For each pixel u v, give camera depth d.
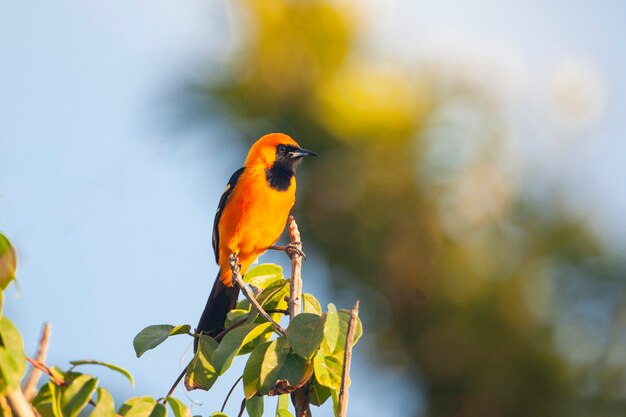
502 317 10.22
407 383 10.61
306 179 10.85
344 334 7.54
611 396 10.05
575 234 10.11
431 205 10.54
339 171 10.75
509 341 10.20
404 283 10.47
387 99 10.61
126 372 6.84
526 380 10.20
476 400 10.34
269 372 7.71
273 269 9.81
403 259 10.50
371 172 10.66
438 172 10.46
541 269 10.19
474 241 10.42
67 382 6.75
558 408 10.16
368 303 10.65
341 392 6.84
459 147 10.45
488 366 10.25
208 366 8.28
